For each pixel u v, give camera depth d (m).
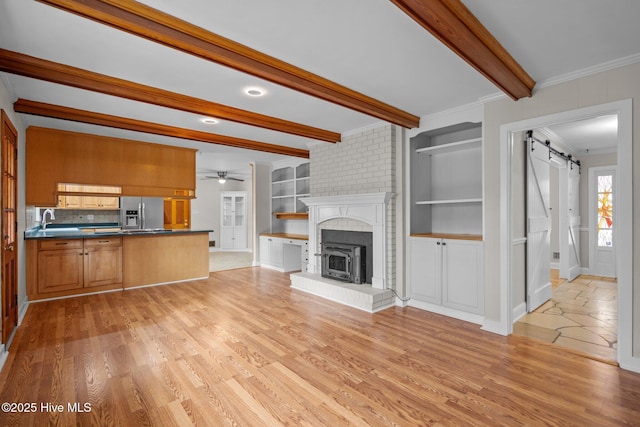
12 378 2.36
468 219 4.22
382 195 4.11
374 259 4.33
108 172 5.08
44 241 4.39
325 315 3.83
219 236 11.28
